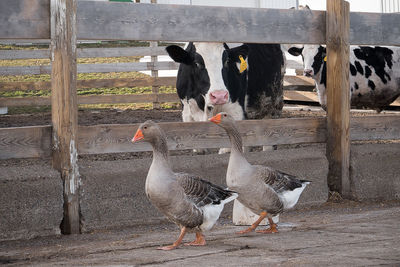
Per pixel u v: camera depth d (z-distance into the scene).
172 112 17.12
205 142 7.94
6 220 6.61
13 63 22.70
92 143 7.29
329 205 8.45
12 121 15.05
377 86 14.39
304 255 4.85
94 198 7.12
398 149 9.00
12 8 6.83
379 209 8.12
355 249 5.01
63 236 6.86
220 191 5.69
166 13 7.65
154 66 18.12
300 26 8.50
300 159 8.34
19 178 6.67
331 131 8.67
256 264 4.54
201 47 9.27
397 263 4.38
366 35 8.96
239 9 8.08
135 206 7.35
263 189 6.01
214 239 5.99
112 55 17.73
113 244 5.97
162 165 5.52
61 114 6.93
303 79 17.86
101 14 7.29
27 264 5.17
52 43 6.93
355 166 8.69
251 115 10.91
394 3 24.59
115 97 17.53
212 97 8.96
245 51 9.50
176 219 5.54
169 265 4.66
